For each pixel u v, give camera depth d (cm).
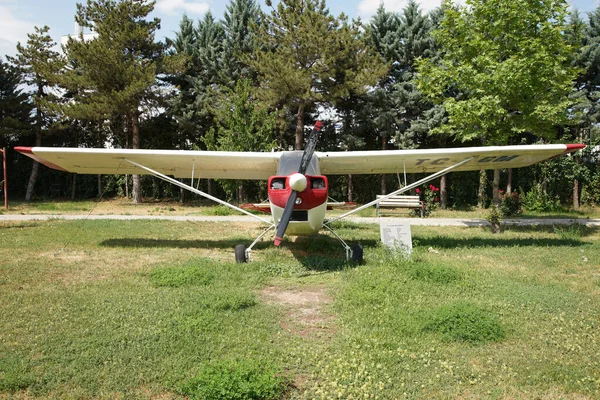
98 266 710
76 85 1923
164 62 1941
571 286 611
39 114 2234
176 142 2384
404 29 1930
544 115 1093
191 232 1121
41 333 418
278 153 833
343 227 1248
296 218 729
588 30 1784
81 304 504
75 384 331
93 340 402
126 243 942
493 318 452
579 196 1938
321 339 422
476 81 1117
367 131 2100
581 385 338
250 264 730
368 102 1933
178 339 408
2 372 346
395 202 1599
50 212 1644
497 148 834
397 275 645
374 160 902
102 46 1789
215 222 1336
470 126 1218
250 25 1872
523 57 1105
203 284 600
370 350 393
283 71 1647
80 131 2448
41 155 847
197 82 2114
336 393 323
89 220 1320
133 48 1970
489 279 636
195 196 2372
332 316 489
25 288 572
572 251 866
